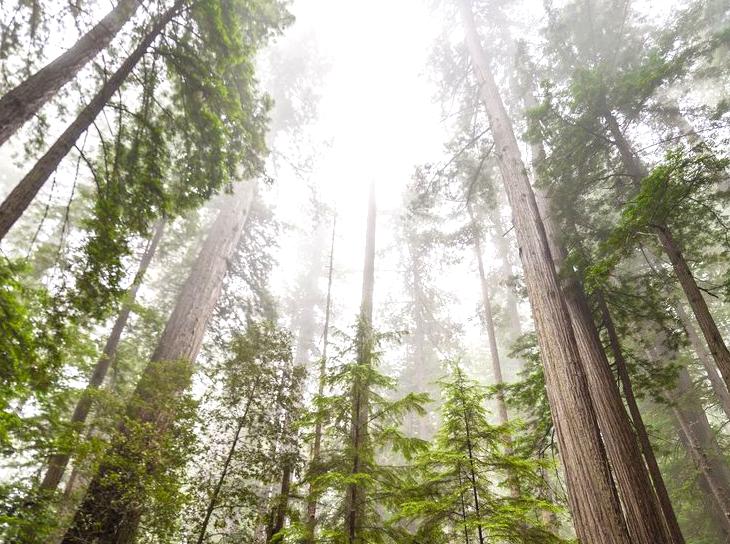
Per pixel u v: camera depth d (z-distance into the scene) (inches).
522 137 354.3
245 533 251.3
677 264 232.1
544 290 289.3
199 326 386.0
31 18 223.5
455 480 215.6
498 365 557.3
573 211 365.1
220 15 246.4
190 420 258.7
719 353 202.5
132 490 218.4
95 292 218.7
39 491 221.0
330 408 245.6
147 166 254.5
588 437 226.7
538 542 187.3
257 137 313.4
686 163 218.8
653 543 229.1
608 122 337.7
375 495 225.1
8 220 173.2
